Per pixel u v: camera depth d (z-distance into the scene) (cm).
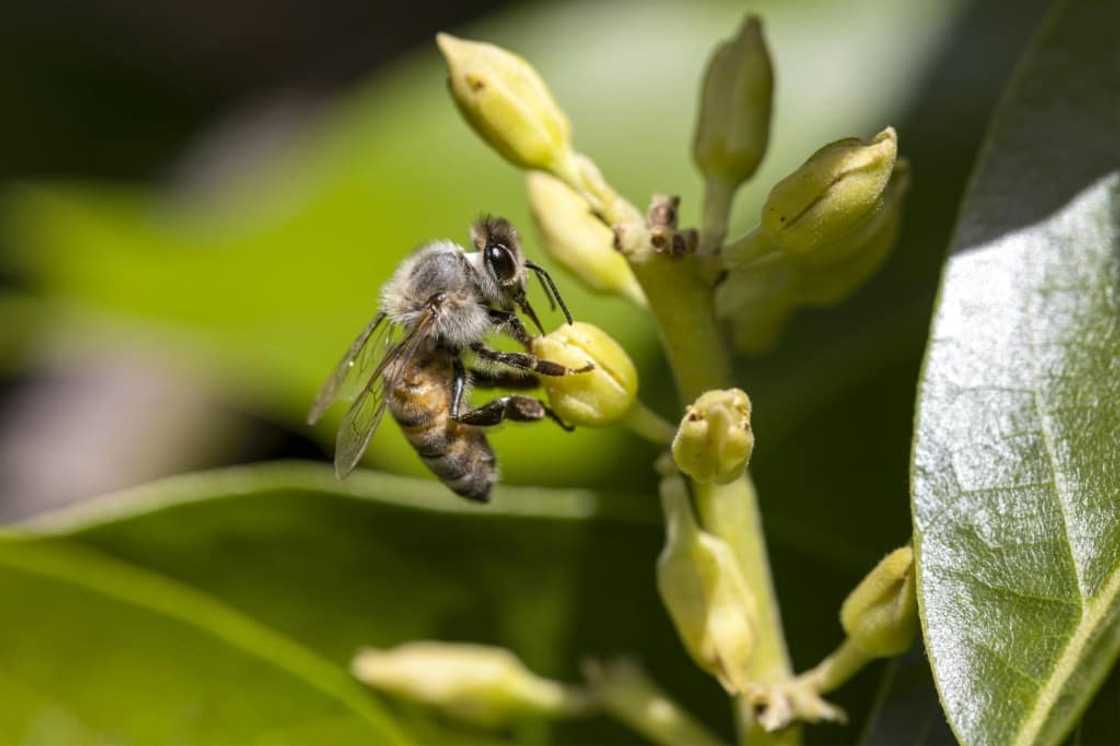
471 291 17
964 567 15
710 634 15
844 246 15
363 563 17
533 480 19
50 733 17
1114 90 16
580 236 16
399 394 17
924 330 18
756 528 16
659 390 19
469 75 16
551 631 17
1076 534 15
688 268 15
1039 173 15
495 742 17
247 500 17
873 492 18
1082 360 15
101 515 17
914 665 15
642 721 17
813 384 19
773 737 16
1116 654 14
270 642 17
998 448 15
